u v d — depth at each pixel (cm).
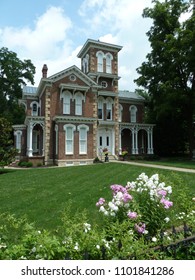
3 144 1842
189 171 1521
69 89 2527
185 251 321
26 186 1136
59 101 2489
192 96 2806
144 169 1664
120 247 287
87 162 2431
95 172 1577
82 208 723
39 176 1481
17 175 1576
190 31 2455
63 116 2338
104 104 2912
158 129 3522
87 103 2617
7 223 587
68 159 2341
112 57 3030
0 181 1327
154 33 3139
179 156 3494
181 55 2616
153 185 455
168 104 2725
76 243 295
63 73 2508
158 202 444
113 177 1333
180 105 2917
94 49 2934
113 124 2880
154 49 2973
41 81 2477
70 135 2391
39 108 2953
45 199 859
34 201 835
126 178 1284
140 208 436
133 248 291
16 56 4316
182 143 3675
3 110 4141
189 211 515
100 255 285
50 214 677
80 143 2430
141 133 3322
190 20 2512
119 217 409
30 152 2395
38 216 662
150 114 3622
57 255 278
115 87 2994
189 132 2958
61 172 1642
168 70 2880
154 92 3038
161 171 1521
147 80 3167
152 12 3002
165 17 2944
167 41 2934
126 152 2781
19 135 2983
